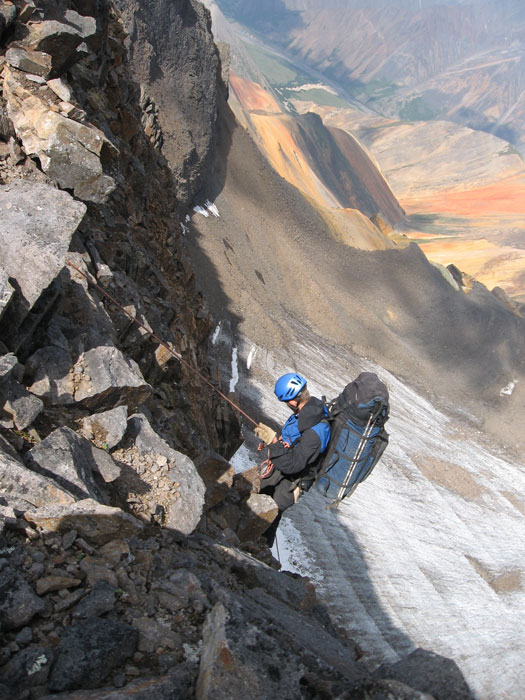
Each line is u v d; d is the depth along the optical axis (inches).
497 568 1467.8
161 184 840.9
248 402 1836.9
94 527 155.8
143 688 116.6
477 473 2133.4
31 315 199.2
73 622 133.5
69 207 209.5
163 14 2544.3
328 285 3203.7
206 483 277.9
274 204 3348.9
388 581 1077.1
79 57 358.3
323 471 210.1
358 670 168.6
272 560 296.4
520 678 443.5
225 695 116.6
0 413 182.7
